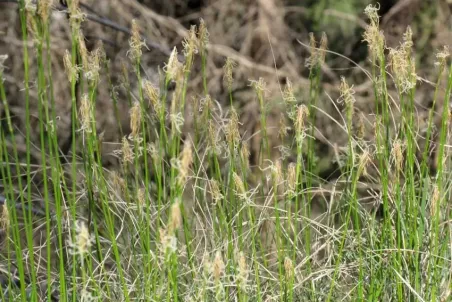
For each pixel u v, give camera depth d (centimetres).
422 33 618
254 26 608
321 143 550
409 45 251
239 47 618
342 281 291
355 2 631
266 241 301
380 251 262
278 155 547
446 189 288
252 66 559
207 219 298
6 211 233
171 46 609
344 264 271
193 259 280
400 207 257
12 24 553
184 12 662
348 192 286
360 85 582
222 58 609
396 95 517
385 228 262
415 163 307
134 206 278
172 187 204
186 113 541
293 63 600
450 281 248
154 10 652
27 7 216
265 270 271
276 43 592
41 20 221
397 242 262
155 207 294
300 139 225
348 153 276
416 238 250
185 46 225
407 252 259
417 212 269
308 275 267
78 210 310
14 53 549
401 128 262
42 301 292
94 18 478
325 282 278
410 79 252
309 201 289
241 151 271
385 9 647
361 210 316
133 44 242
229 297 263
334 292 277
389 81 534
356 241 280
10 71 555
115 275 283
